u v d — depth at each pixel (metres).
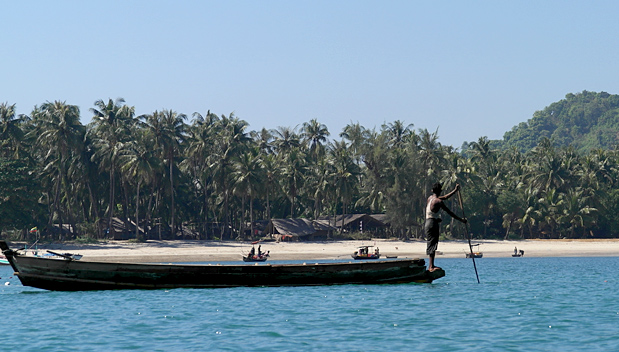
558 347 16.47
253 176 95.00
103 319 20.55
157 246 83.50
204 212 111.25
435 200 25.45
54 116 87.75
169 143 95.75
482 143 133.62
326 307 22.94
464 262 65.00
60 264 25.98
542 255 82.00
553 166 119.88
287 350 16.06
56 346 16.56
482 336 17.78
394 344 16.77
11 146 91.62
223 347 16.41
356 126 105.38
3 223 79.19
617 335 17.98
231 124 104.75
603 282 34.94
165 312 21.94
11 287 33.19
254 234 103.75
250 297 25.61
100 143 92.69
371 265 27.72
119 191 102.50
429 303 23.95
